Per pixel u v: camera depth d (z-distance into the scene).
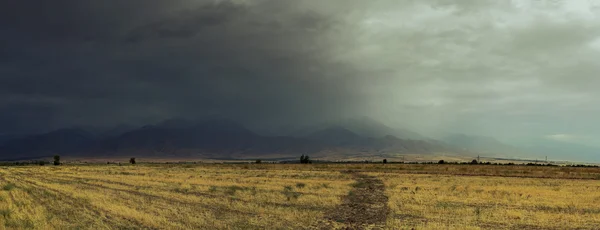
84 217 24.70
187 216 25.69
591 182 57.91
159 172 78.31
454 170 86.38
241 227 22.88
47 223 22.41
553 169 87.38
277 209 29.48
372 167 98.19
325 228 23.61
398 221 25.34
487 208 30.80
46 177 60.81
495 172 80.38
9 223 22.14
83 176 63.50
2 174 68.88
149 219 23.86
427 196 37.75
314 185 48.72
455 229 22.70
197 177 62.91
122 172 76.81
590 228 24.11
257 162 152.88
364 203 34.22
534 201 34.75
